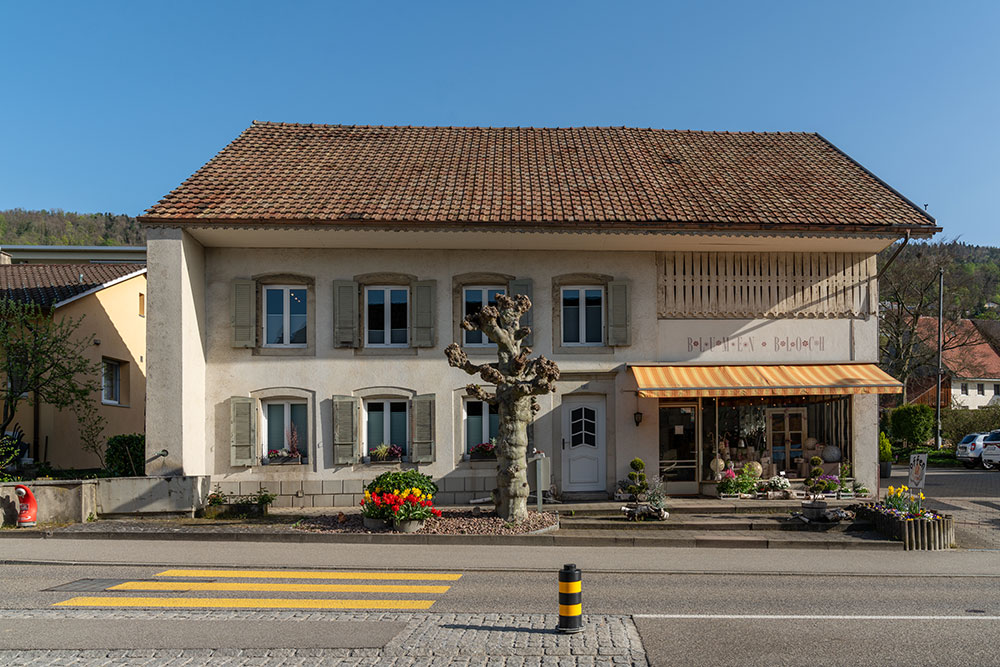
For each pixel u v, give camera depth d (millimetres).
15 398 23172
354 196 21391
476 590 12414
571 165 24734
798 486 22172
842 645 9500
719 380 21031
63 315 25156
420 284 21859
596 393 22031
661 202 21656
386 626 10055
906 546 17203
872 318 22531
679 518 19609
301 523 18453
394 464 21641
